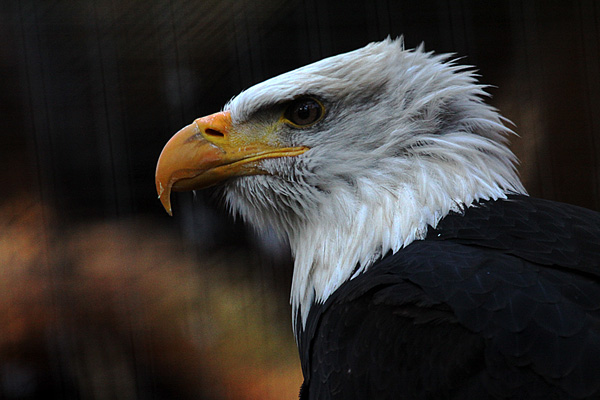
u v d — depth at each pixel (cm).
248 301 1328
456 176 487
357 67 512
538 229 446
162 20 1383
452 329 399
